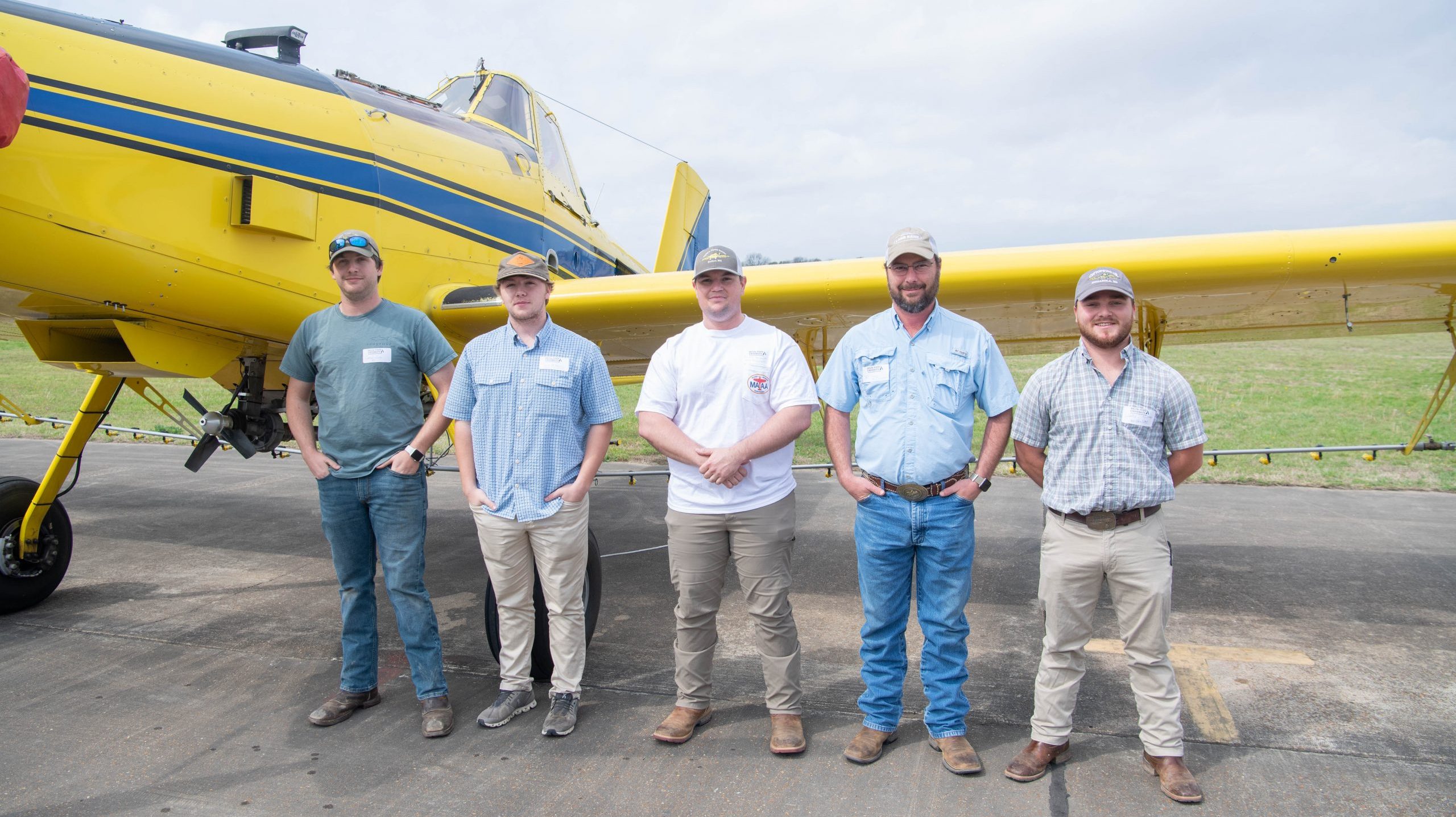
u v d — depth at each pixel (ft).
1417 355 60.49
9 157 8.03
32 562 11.92
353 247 8.11
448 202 12.74
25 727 8.20
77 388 45.34
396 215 11.81
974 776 7.25
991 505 20.89
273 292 10.16
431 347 8.55
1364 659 10.04
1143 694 7.14
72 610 12.05
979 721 8.37
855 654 10.40
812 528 18.37
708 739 8.05
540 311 8.29
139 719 8.41
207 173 9.51
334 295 10.82
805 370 7.95
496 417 8.19
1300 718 8.38
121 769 7.38
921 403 7.36
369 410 8.21
